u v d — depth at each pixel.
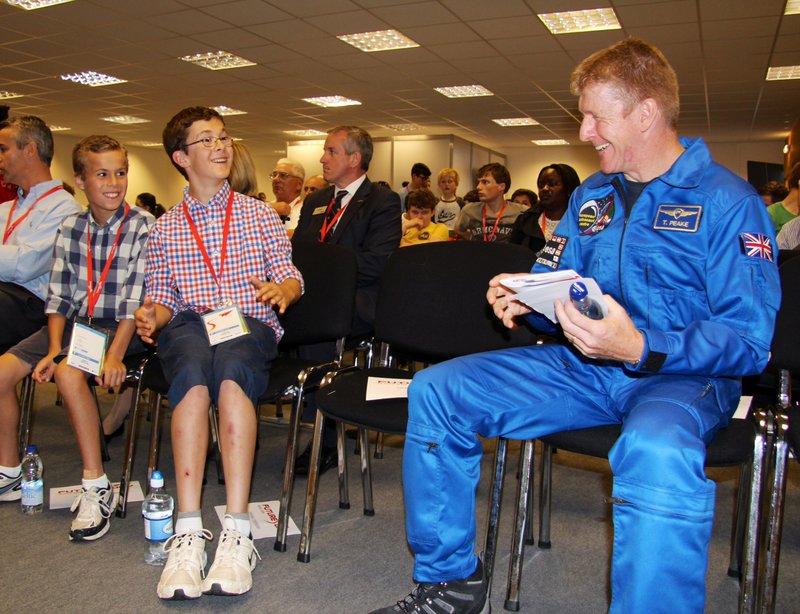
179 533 1.74
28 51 7.49
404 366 3.47
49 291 2.27
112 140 2.27
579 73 1.47
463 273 2.07
